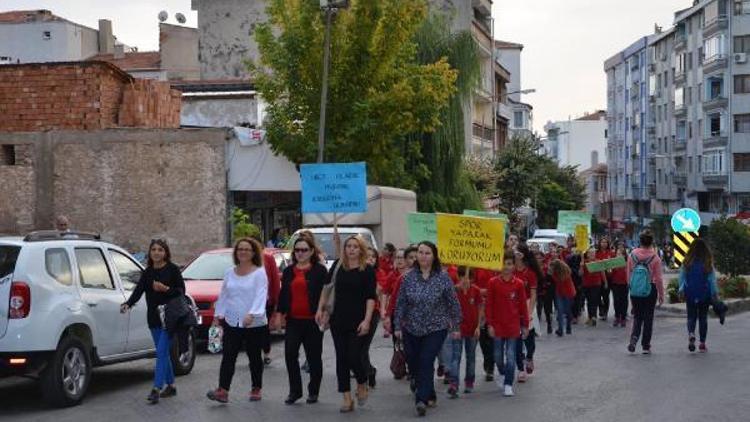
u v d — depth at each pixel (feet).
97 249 44.01
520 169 208.13
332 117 107.86
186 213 102.01
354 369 39.22
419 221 69.36
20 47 229.25
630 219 391.86
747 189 276.82
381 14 106.63
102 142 101.60
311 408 39.40
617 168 416.46
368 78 108.37
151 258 41.50
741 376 46.96
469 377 43.45
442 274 38.06
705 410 37.76
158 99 111.34
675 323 79.71
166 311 41.06
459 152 135.33
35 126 103.45
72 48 230.48
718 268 113.60
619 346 61.82
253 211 108.58
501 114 244.42
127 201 101.86
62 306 39.88
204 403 40.70
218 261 66.64
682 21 315.37
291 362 40.09
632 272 56.90
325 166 64.44
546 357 55.83
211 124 135.33
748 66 276.41
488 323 42.52
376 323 43.32
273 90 109.50
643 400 40.24
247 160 103.86
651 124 359.87
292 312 39.99
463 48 135.33
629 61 392.88
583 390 43.21
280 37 109.50
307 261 40.09
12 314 38.34
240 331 40.11
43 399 40.06
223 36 182.19
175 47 193.67
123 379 49.01
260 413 38.22
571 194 305.53
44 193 101.45
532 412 37.99
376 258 51.39
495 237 42.68
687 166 316.81
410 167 131.54
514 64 341.41
